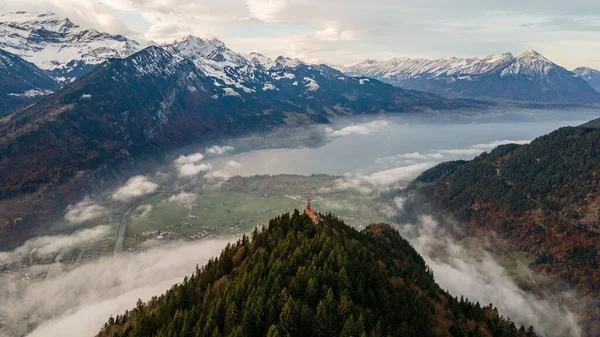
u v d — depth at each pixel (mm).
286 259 143250
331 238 163000
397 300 127500
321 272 130375
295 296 123375
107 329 154750
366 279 136000
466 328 139250
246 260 154250
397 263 174250
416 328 122438
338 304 116688
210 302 127750
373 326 113875
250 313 114188
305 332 113000
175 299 137375
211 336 111375
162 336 116125
